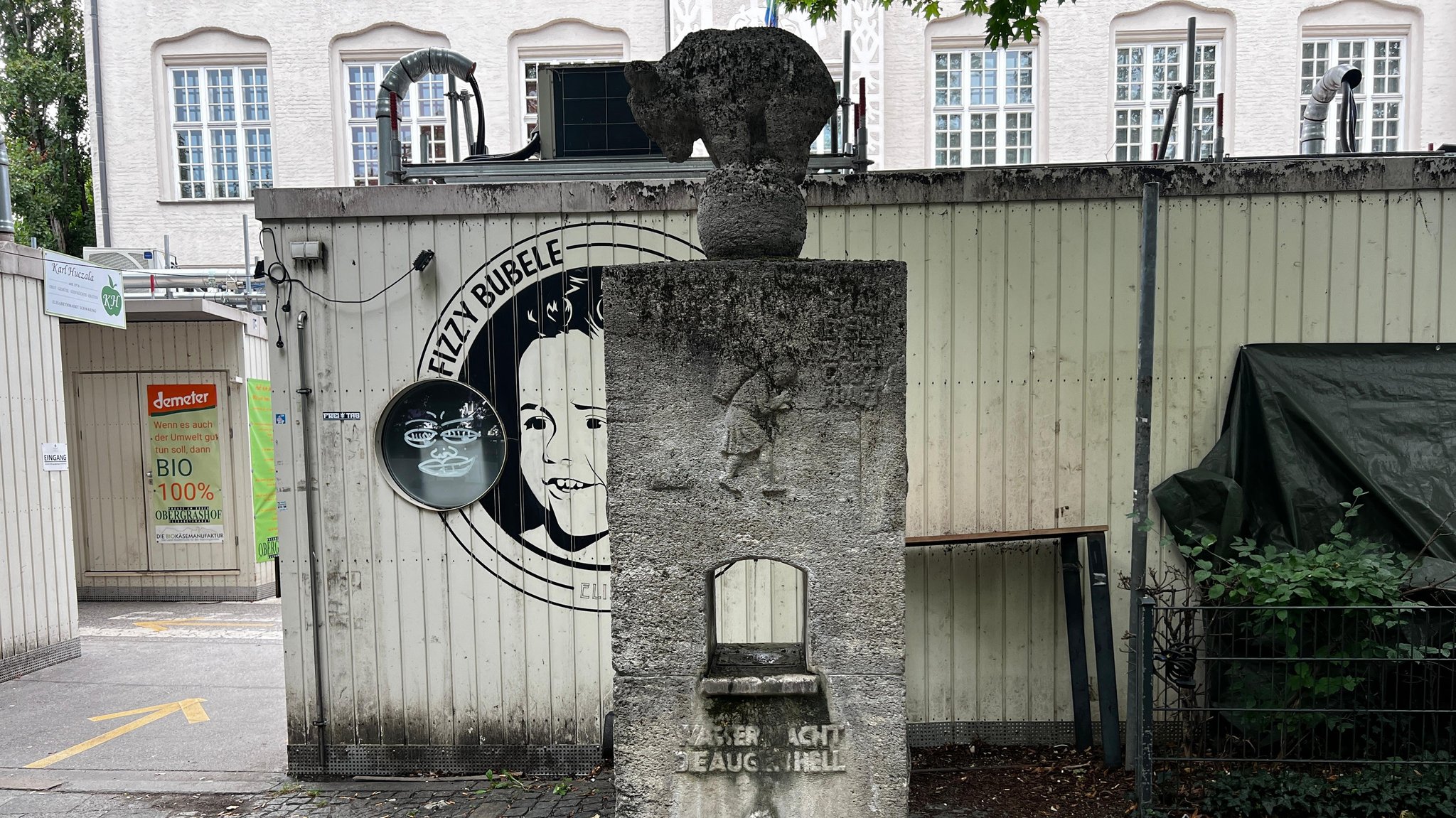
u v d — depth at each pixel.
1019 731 5.16
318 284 5.16
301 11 15.38
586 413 5.16
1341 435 4.84
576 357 5.16
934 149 14.71
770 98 3.34
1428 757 4.31
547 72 5.92
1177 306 5.06
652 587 3.33
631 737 3.36
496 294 5.16
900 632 3.29
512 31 15.08
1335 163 4.92
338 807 4.81
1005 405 5.12
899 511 3.27
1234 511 4.83
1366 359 4.93
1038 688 5.17
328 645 5.21
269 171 15.82
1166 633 4.79
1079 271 5.08
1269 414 4.89
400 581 5.20
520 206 5.11
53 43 21.52
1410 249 4.96
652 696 3.35
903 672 3.30
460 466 5.25
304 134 15.48
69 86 20.16
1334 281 4.99
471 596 5.19
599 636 5.17
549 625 5.18
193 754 5.62
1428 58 14.35
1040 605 5.16
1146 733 4.24
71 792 5.06
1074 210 5.06
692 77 3.40
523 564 5.17
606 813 4.68
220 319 10.30
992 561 5.16
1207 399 5.07
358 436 5.19
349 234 5.14
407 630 5.20
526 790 4.98
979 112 14.70
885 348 3.24
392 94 5.89
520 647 5.19
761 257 3.36
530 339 5.16
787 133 3.38
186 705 6.61
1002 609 5.17
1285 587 4.21
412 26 15.29
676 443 3.29
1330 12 14.38
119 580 10.59
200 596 10.55
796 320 3.24
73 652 7.94
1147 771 4.24
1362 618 4.27
